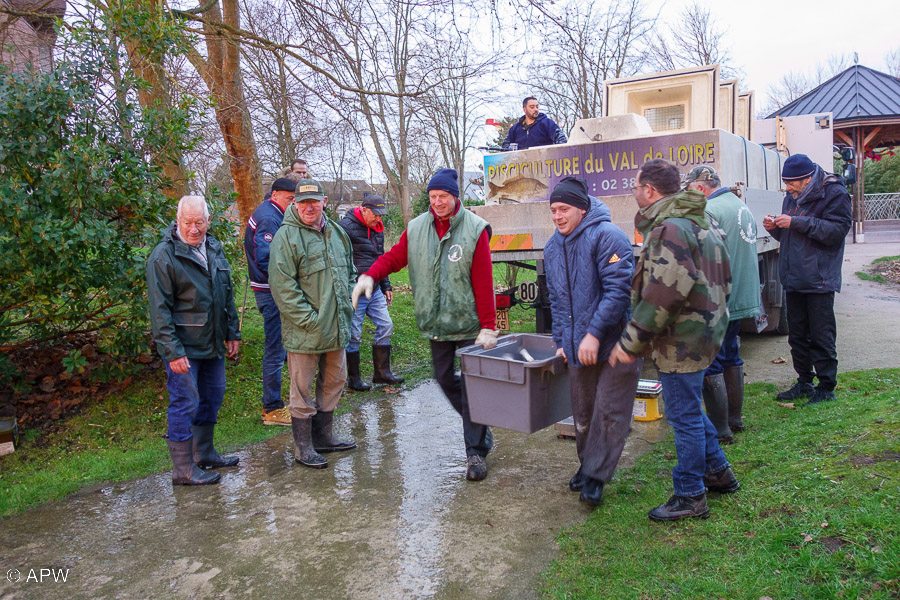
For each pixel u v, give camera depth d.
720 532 3.01
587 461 3.52
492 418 3.78
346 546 3.29
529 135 7.39
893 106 19.80
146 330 5.28
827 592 2.40
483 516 3.55
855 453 3.41
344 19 8.80
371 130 13.84
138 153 5.44
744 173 6.10
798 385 5.16
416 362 7.67
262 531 3.50
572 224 3.47
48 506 3.93
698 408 3.16
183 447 4.17
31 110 4.68
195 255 4.14
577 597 2.69
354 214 6.44
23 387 5.19
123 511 3.83
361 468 4.41
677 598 2.57
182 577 3.05
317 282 4.28
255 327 7.80
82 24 5.42
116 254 5.16
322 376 4.62
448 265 4.02
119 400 5.46
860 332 7.69
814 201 4.83
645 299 2.92
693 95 6.53
